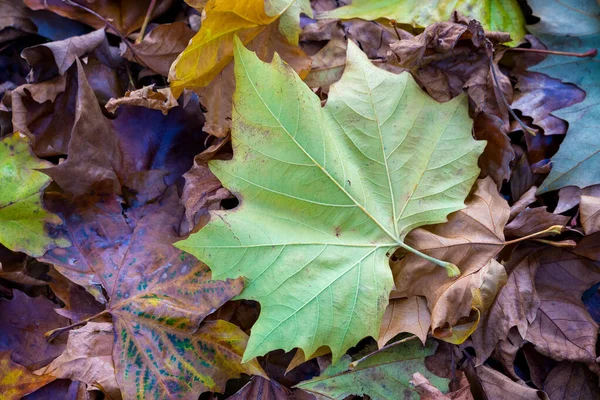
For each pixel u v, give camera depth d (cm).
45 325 38
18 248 37
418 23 42
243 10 36
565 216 39
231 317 39
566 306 40
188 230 38
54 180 37
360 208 36
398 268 38
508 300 39
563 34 42
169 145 40
